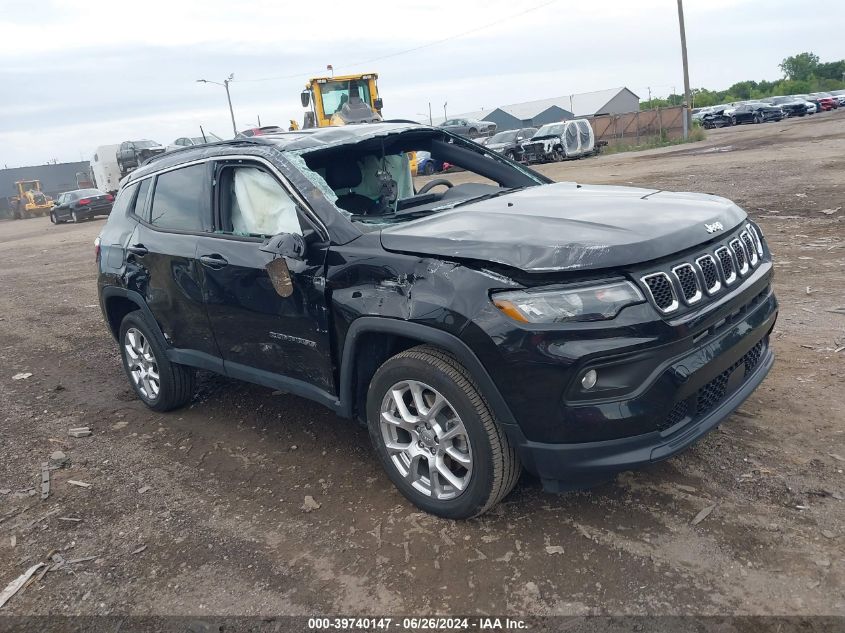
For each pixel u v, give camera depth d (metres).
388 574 2.85
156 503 3.62
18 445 4.53
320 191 3.46
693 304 2.78
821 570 2.58
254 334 3.80
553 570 2.75
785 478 3.17
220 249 3.90
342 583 2.83
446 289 2.82
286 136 4.05
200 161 4.26
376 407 3.26
